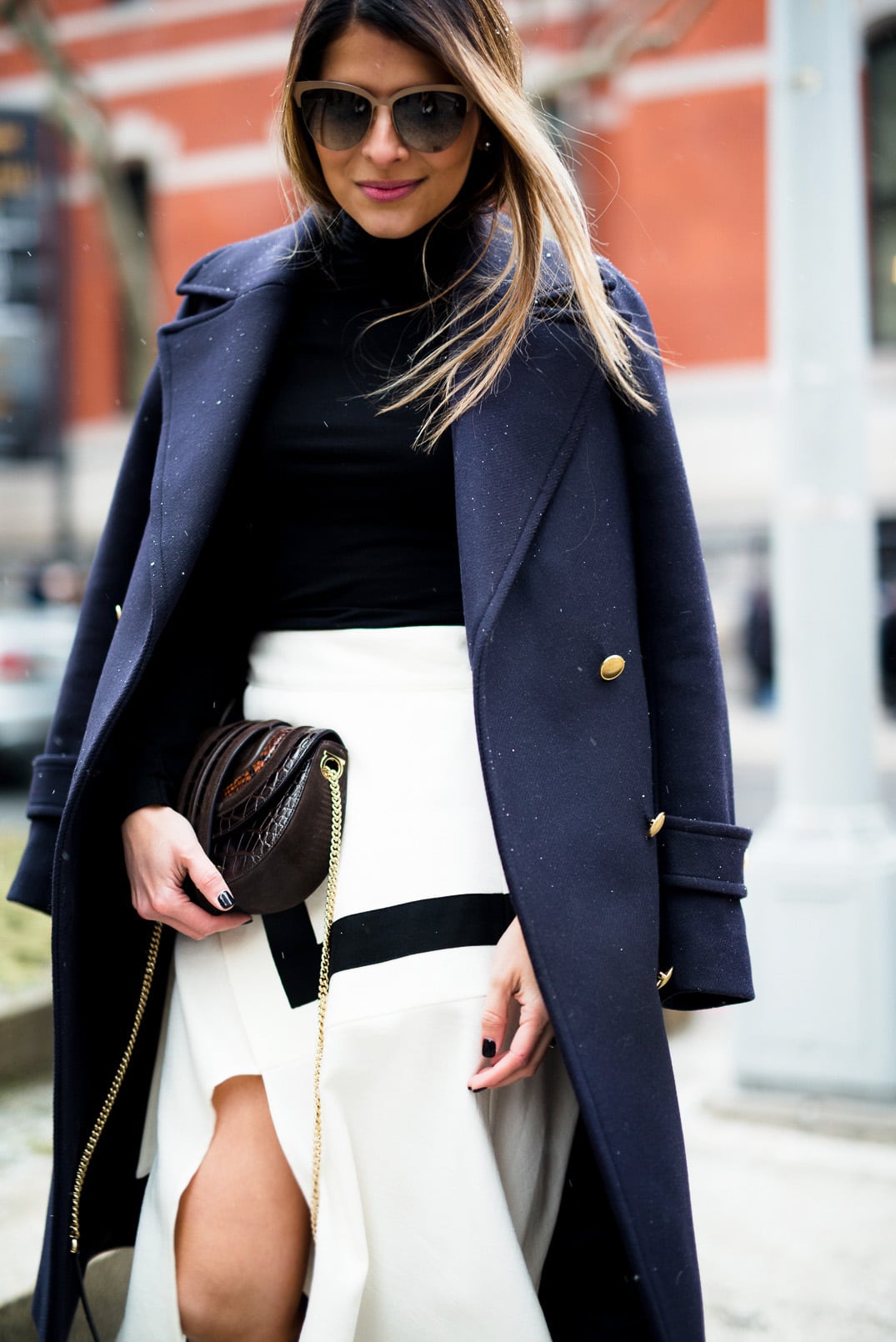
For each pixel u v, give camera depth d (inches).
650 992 53.1
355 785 54.8
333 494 56.2
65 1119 56.6
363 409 55.8
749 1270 92.4
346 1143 52.4
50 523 684.1
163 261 653.3
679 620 57.4
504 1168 56.0
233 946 56.2
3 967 127.8
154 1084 62.0
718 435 579.5
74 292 663.8
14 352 655.1
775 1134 117.6
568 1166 59.2
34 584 376.5
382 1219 53.1
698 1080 130.6
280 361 57.6
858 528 125.7
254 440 57.1
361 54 52.6
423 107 52.7
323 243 57.9
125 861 57.7
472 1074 52.9
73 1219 57.9
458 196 57.9
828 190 124.6
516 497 53.6
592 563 55.1
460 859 54.2
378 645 55.6
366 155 53.2
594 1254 58.6
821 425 125.3
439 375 53.7
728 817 57.5
